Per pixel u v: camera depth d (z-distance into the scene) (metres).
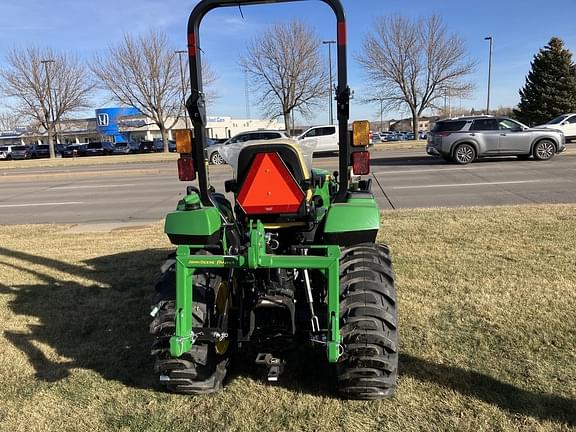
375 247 3.21
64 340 4.14
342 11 2.81
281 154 2.98
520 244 6.18
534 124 44.47
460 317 4.15
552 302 4.36
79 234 8.45
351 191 3.55
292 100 40.44
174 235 3.11
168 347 2.93
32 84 43.09
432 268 5.43
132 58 42.03
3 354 3.89
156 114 44.22
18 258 6.81
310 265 2.59
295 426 2.84
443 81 43.88
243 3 2.97
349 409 2.96
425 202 10.26
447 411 2.91
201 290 3.00
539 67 45.03
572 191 10.59
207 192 3.26
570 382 3.14
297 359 3.57
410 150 27.08
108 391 3.29
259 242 2.64
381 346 2.80
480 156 17.34
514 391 3.07
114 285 5.52
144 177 19.28
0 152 52.41
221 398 3.14
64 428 2.92
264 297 2.82
